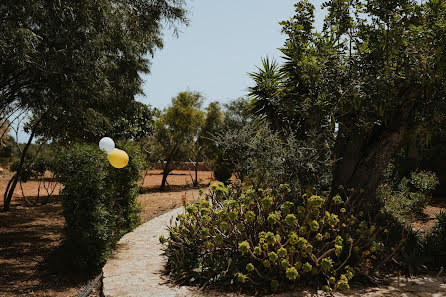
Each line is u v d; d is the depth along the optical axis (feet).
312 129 18.40
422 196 27.25
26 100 25.57
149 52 34.32
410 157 35.29
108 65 29.40
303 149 16.58
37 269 20.27
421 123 18.48
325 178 19.61
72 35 22.27
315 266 13.26
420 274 14.87
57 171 19.85
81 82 23.06
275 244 13.50
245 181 17.97
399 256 15.72
